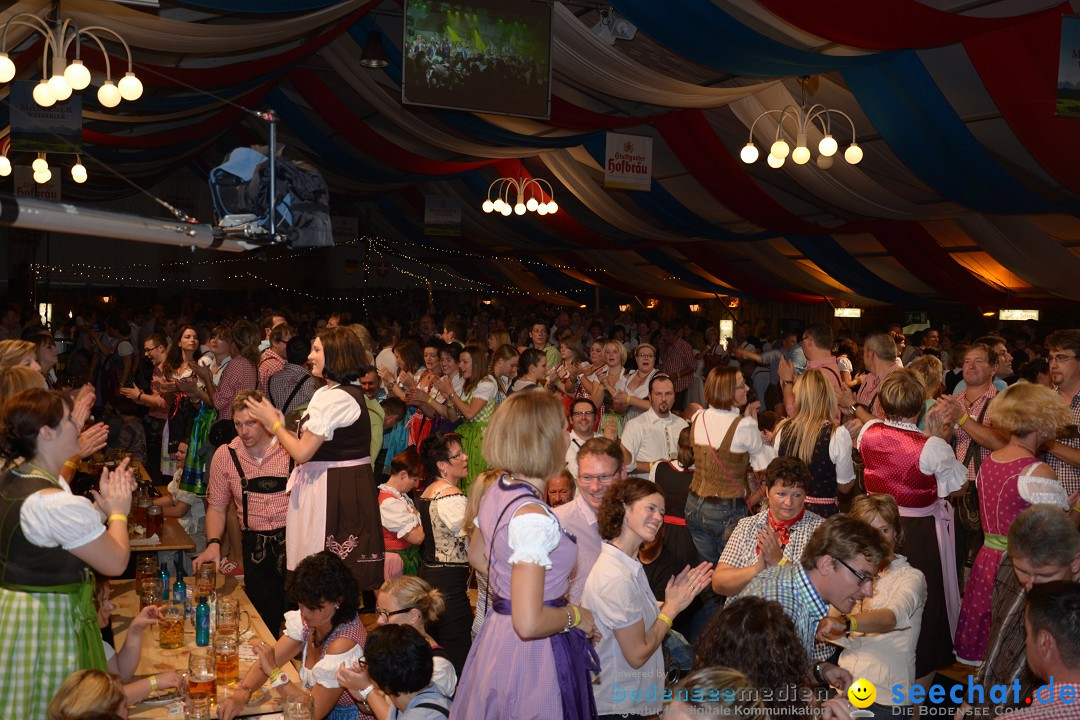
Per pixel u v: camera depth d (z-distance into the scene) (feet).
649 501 9.06
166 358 23.16
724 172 36.01
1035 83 23.09
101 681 7.63
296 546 13.19
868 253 50.90
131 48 24.39
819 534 8.29
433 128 37.58
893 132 28.19
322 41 29.66
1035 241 39.93
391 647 9.09
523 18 23.68
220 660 10.59
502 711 7.85
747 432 14.98
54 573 8.40
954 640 14.02
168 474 22.27
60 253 71.36
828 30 20.80
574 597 10.62
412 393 20.56
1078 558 9.25
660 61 31.48
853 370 33.53
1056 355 15.01
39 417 8.41
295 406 16.15
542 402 8.02
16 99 24.58
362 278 85.40
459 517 14.20
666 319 74.54
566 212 58.29
